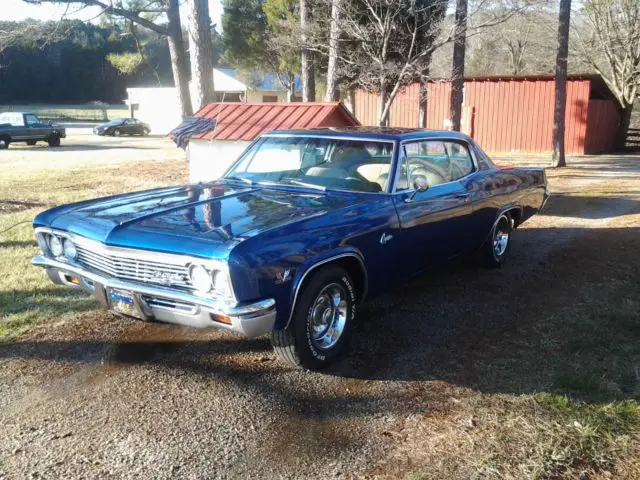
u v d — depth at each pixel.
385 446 3.17
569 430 3.29
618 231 8.74
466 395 3.71
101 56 81.44
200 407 3.55
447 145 5.74
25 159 20.83
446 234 5.38
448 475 2.90
